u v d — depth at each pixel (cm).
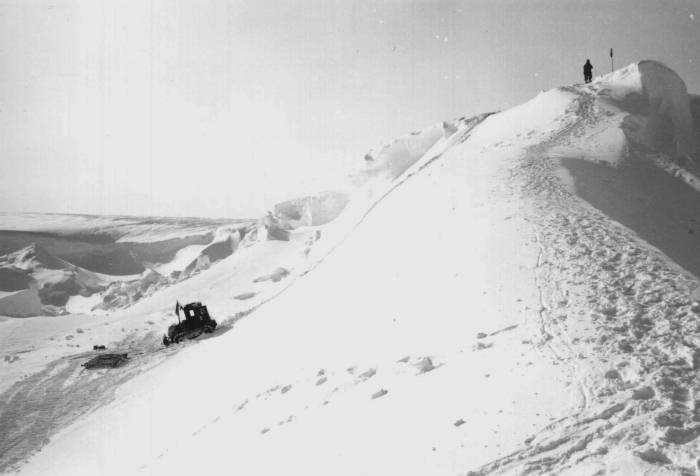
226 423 1373
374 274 1881
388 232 2281
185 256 7662
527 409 823
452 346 1148
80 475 1542
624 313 1109
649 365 897
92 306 5706
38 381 2633
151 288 5456
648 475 650
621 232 1630
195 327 3189
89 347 3456
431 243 1859
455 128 4616
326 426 1009
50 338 3791
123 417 1967
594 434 743
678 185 2708
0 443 1925
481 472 716
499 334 1126
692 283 1251
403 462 789
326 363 1408
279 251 5278
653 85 3591
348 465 836
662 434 721
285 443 1022
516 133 3338
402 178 4459
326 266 2505
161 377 2369
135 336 3703
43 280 6216
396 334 1343
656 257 1425
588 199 2050
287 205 6197
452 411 879
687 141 3431
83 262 7706
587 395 830
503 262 1485
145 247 7925
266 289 4472
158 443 1569
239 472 998
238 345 2141
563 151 2823
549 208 1864
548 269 1387
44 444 1891
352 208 5122
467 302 1327
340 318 1684
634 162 2808
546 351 996
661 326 1040
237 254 5509
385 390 1053
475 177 2439
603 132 3116
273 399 1351
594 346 984
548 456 717
